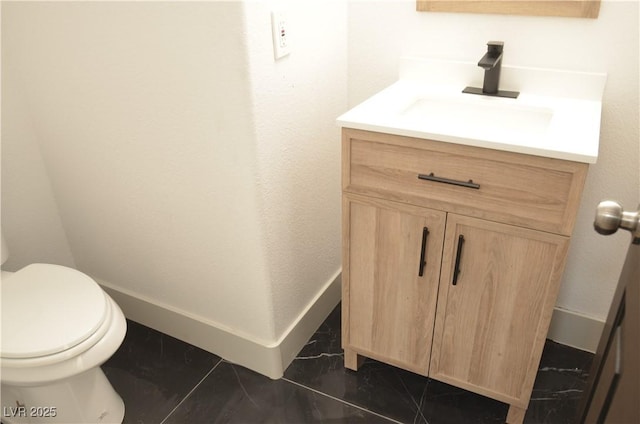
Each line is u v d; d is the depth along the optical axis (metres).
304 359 1.79
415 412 1.58
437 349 1.49
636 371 0.60
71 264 2.00
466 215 1.24
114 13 1.32
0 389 1.50
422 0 1.52
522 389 1.41
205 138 1.39
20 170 1.72
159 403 1.65
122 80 1.42
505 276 1.28
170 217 1.61
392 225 1.36
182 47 1.28
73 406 1.45
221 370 1.77
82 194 1.77
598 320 1.71
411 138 1.21
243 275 1.58
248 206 1.43
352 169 1.34
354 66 1.72
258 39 1.24
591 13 1.33
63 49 1.47
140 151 1.53
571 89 1.44
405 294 1.45
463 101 1.48
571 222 1.13
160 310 1.88
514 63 1.50
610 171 1.49
